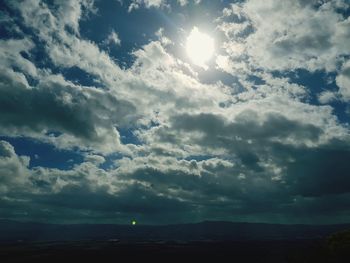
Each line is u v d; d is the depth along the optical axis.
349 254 103.88
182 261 175.25
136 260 181.62
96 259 188.75
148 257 195.00
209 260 176.88
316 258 108.19
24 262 181.75
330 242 115.50
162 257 195.25
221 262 167.38
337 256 105.25
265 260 164.25
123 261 178.25
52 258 193.50
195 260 177.62
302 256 111.56
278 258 168.50
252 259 172.25
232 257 185.88
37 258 194.62
